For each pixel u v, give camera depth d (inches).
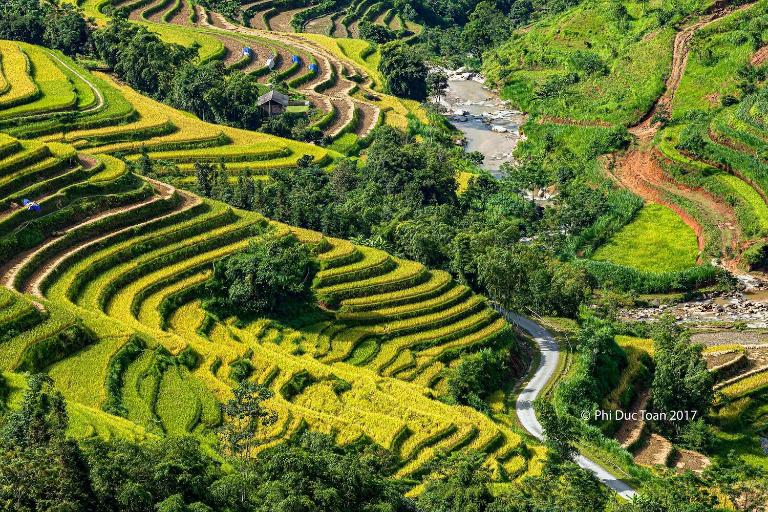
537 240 6284.5
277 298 4517.7
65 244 4480.8
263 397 3302.2
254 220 5113.2
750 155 6609.3
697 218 6466.5
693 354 4389.8
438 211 6072.8
